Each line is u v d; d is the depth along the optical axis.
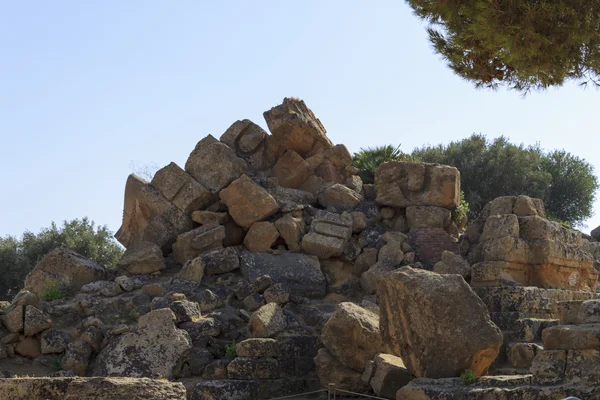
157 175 20.09
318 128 21.64
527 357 14.61
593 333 11.45
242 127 21.45
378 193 20.69
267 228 19.38
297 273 18.67
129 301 17.31
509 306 16.56
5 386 10.08
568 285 18.12
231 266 18.66
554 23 15.80
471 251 18.67
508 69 18.19
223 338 16.73
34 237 36.22
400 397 12.54
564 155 41.12
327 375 14.89
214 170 20.27
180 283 17.89
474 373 12.59
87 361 16.02
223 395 14.95
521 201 18.44
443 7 17.02
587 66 16.73
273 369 15.44
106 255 36.53
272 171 21.31
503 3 15.92
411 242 19.81
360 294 18.94
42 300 17.84
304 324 16.98
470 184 38.41
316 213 20.23
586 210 40.44
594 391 11.05
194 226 19.98
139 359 15.58
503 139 39.88
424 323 12.99
